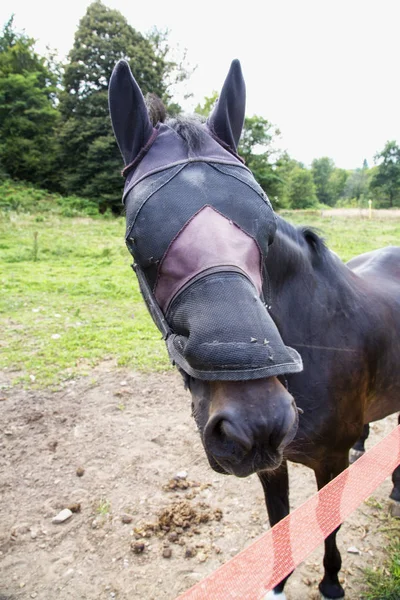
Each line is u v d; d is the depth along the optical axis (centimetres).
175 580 227
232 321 109
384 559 236
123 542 252
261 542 143
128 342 547
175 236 123
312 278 183
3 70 3234
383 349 201
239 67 156
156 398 417
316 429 176
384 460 204
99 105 2739
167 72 3020
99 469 317
